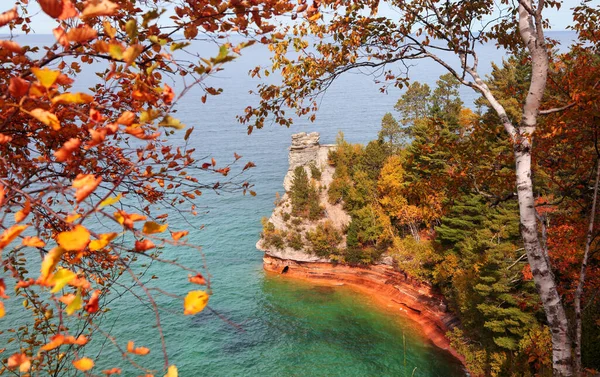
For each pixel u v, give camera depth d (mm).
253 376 41406
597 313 23734
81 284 2232
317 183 72562
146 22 2707
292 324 50281
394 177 56188
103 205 2311
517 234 34469
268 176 118750
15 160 4215
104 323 43000
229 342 46156
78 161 3941
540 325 31562
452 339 40406
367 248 59531
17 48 2342
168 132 4836
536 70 8078
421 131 49406
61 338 2336
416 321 48438
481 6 10516
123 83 4523
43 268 2021
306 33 8961
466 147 10852
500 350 35031
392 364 41812
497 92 46000
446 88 78625
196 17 4055
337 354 44188
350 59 9539
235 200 94938
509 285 32969
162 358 41156
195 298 2346
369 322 49531
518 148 8375
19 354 2396
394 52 9758
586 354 23609
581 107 8477
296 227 65000
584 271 8852
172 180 5281
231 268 64500
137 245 2404
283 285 59844
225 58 2496
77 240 2064
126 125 2457
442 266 46594
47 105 3412
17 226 2109
